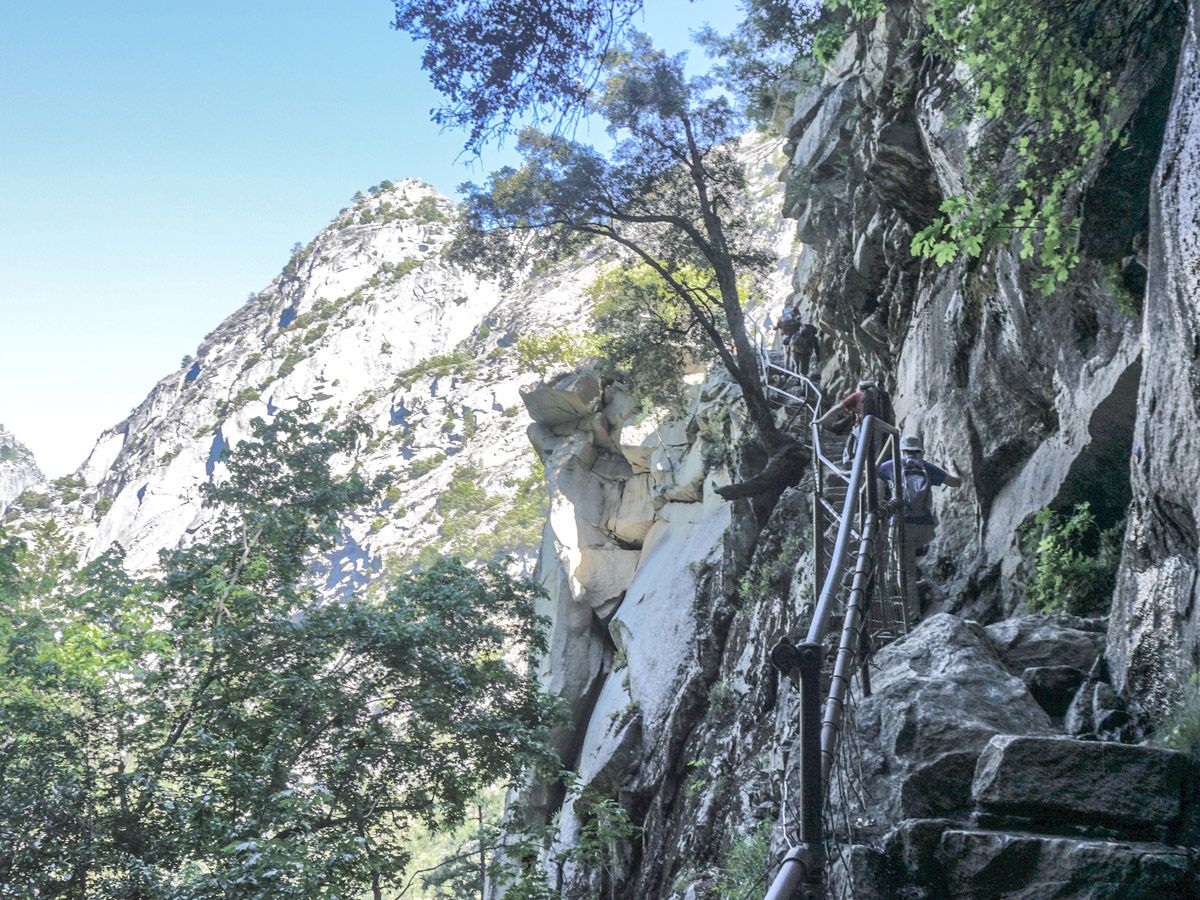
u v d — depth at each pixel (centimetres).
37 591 2073
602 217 2733
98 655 1912
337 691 2186
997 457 1115
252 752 2012
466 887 2600
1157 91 741
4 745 1645
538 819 3441
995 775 431
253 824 1650
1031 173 861
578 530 4025
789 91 2645
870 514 530
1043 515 956
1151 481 557
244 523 2452
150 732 1936
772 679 2066
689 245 2869
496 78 904
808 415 2450
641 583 3616
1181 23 708
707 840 1959
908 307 1692
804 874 274
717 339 2502
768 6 2598
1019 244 932
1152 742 497
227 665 2120
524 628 2752
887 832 441
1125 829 415
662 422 3825
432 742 2295
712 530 3369
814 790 291
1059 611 901
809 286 2697
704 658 2788
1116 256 813
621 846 2744
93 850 1562
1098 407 886
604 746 3112
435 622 2409
